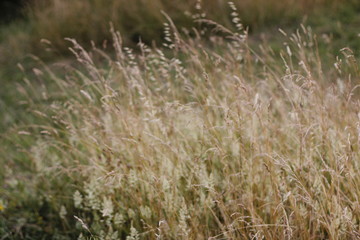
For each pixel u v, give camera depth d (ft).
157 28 79.15
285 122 37.42
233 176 33.09
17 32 91.04
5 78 76.18
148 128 36.40
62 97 58.90
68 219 38.58
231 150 35.76
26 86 71.26
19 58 82.23
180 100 40.98
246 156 33.35
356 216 29.73
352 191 29.07
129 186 33.94
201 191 31.76
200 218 32.17
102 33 81.61
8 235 37.58
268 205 31.35
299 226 29.04
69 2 88.63
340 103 36.81
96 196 35.32
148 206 33.94
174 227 31.09
